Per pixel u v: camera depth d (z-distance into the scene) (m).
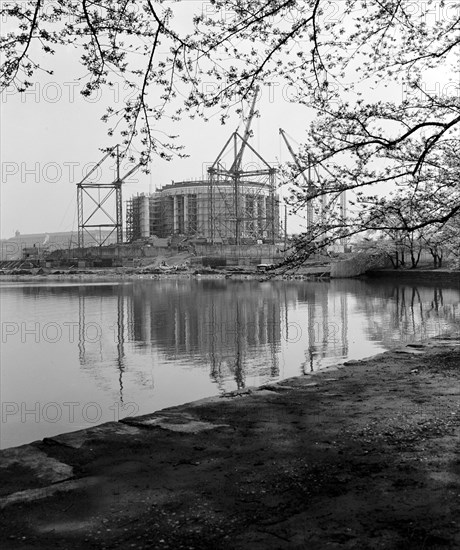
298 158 10.82
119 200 150.38
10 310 37.59
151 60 7.06
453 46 9.83
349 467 5.71
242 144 123.31
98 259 146.75
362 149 10.65
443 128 9.49
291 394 9.37
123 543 4.21
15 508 4.88
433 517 4.48
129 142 7.63
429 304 35.50
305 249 11.24
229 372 15.73
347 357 17.53
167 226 187.75
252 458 6.11
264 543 4.14
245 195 129.62
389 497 4.91
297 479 5.43
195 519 4.59
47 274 135.62
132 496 5.11
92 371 16.33
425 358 12.60
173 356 18.56
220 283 75.69
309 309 34.12
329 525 4.41
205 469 5.80
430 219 11.39
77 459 6.21
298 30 7.91
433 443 6.39
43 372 16.27
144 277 106.69
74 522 4.59
